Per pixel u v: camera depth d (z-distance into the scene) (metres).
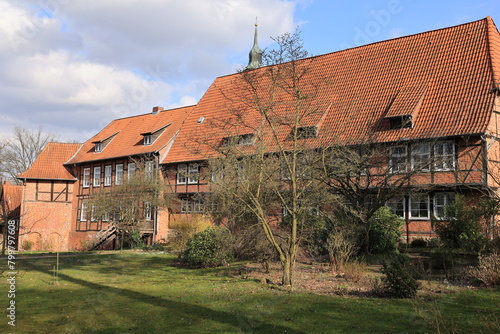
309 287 12.79
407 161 20.20
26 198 40.56
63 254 26.09
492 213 15.91
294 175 12.98
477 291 11.76
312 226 16.91
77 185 42.00
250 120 18.62
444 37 27.23
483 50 25.02
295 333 8.28
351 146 17.84
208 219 22.81
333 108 27.09
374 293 11.70
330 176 14.55
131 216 30.31
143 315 9.76
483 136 21.25
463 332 8.23
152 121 40.16
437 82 25.16
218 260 18.03
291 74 13.47
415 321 9.02
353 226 16.61
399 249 20.80
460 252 16.12
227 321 9.16
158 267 18.73
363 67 28.84
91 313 9.99
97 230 38.47
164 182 30.86
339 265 15.54
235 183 14.84
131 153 36.50
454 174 20.91
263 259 16.02
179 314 9.80
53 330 8.62
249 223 17.25
